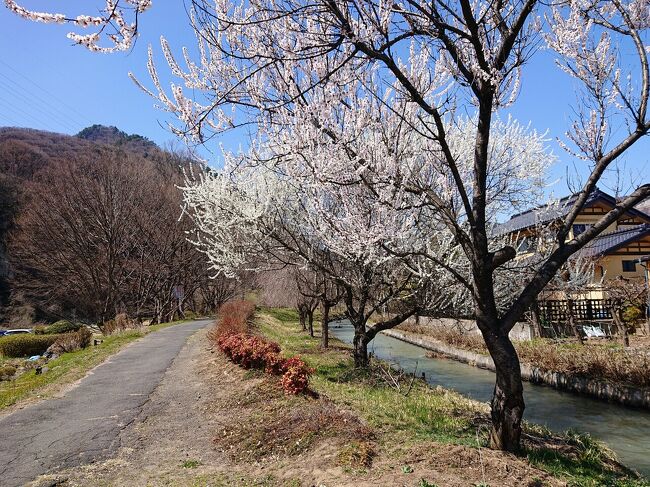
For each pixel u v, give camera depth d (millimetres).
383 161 5973
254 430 6652
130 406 8836
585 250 18750
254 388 8852
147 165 36219
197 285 41000
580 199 5301
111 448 6469
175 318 41500
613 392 10883
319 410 6918
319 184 6125
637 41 5012
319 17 4547
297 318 37312
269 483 4977
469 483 4277
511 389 5055
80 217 30656
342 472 4789
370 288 11719
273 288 24375
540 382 13133
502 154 9211
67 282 32188
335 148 5977
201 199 11133
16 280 37562
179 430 7203
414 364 16734
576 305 18188
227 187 10602
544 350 14109
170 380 11188
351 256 8992
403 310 13148
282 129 6266
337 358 14141
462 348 18109
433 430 6434
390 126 6516
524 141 9422
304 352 15641
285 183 10523
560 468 5098
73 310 40000
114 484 5246
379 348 21328
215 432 6988
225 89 5543
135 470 5641
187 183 11945
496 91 5051
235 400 8477
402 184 5551
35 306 39312
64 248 30594
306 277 17266
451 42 4723
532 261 9789
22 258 34094
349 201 6762
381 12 4859
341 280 11305
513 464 4668
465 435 6250
